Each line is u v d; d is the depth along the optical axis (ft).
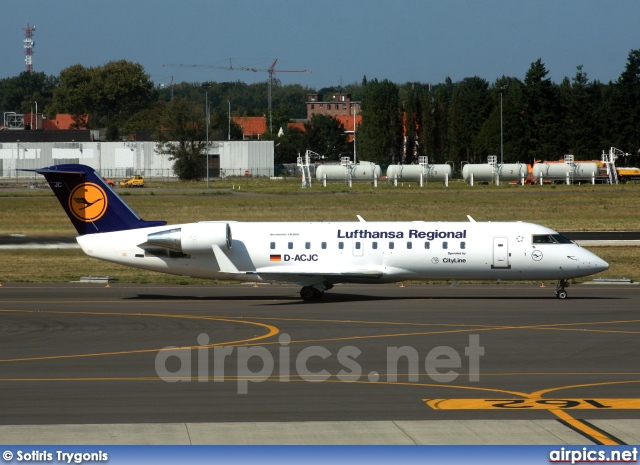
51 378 259.80
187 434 198.08
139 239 467.52
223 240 454.81
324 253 458.50
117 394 238.68
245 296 469.98
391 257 456.45
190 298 460.55
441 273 458.50
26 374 265.95
